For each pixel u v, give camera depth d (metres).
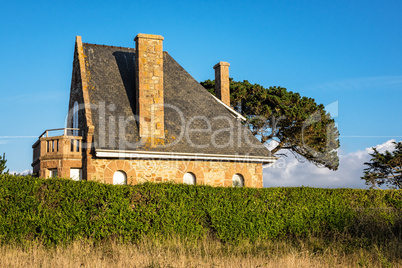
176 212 14.45
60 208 13.07
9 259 10.63
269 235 15.86
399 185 32.47
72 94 22.84
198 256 12.15
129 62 23.53
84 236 13.23
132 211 13.91
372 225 15.76
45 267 10.23
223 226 15.09
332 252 12.98
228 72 26.45
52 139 18.88
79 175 19.19
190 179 20.22
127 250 12.16
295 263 11.07
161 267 10.38
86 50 22.64
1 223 12.37
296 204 16.56
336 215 16.94
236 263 11.22
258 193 15.98
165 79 23.70
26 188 12.78
